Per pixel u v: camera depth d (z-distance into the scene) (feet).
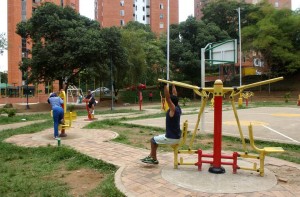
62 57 82.99
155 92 150.41
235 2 176.14
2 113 75.36
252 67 175.52
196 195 14.96
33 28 89.61
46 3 92.32
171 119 19.01
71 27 88.94
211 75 179.63
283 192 15.39
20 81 193.88
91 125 43.86
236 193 15.21
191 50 148.97
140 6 266.16
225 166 19.97
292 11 149.07
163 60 138.00
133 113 72.02
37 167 21.48
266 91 146.61
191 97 153.07
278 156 23.63
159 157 22.47
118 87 126.62
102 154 23.86
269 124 43.98
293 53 138.41
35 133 37.14
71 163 22.11
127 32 122.52
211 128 38.88
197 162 19.38
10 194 16.11
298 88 143.02
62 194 15.88
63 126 33.04
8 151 26.43
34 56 85.35
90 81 109.50
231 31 174.70
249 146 28.07
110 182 17.17
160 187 16.02
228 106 92.32
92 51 83.41
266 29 133.69
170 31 156.04
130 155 23.48
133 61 120.57
